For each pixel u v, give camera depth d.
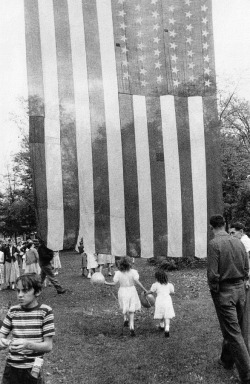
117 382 5.89
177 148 8.20
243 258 6.06
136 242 8.01
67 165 7.89
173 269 19.70
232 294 5.89
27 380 3.91
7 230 44.16
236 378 5.88
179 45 8.38
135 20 8.35
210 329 8.38
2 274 15.17
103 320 9.63
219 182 8.23
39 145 7.82
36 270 15.05
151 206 8.09
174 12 8.41
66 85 8.01
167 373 6.16
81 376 6.20
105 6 8.29
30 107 7.84
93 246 7.88
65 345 7.69
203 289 13.45
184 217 8.12
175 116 8.25
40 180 7.76
